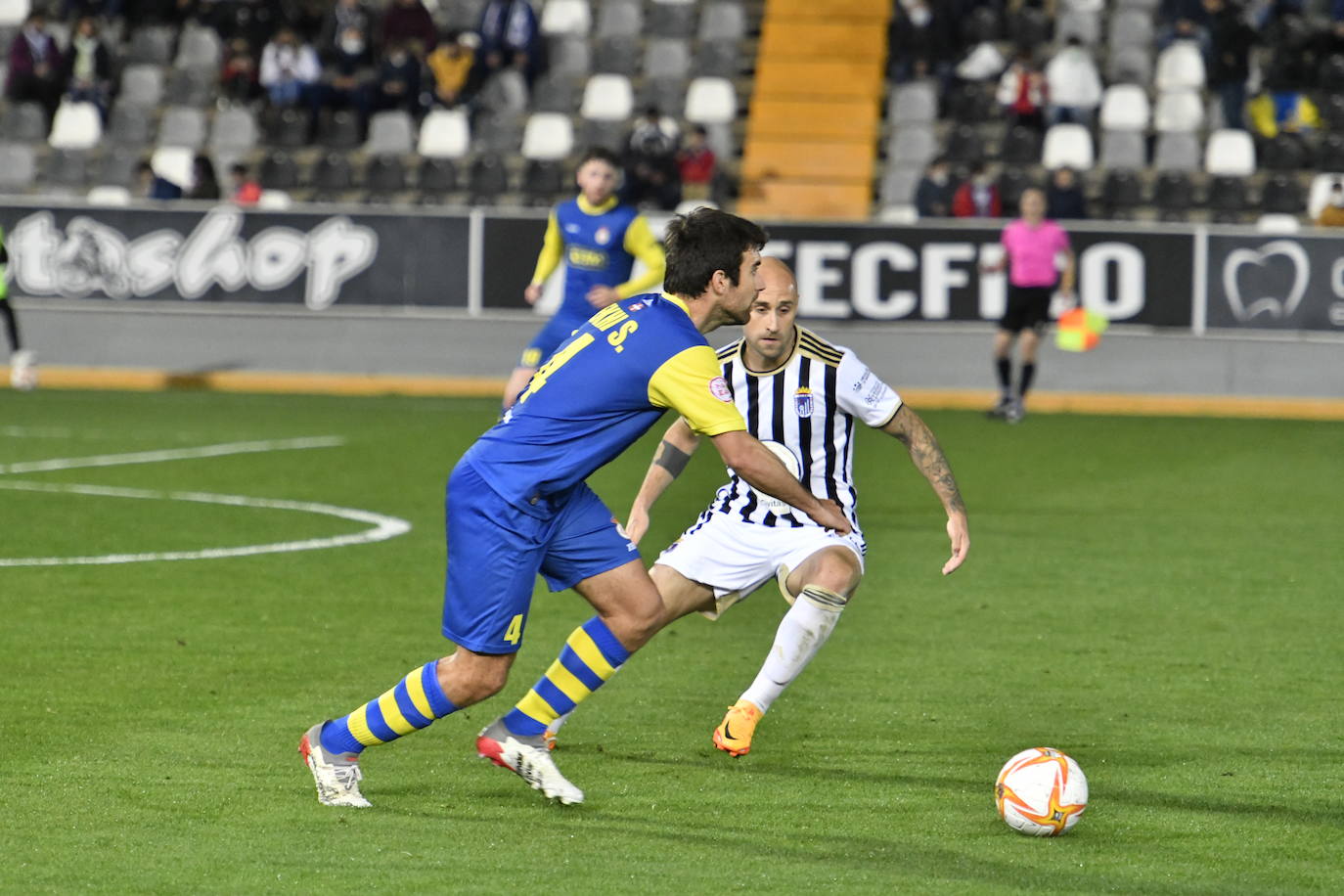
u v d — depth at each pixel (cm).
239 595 2866
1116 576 3159
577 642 1642
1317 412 6612
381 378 7056
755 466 1532
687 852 1515
